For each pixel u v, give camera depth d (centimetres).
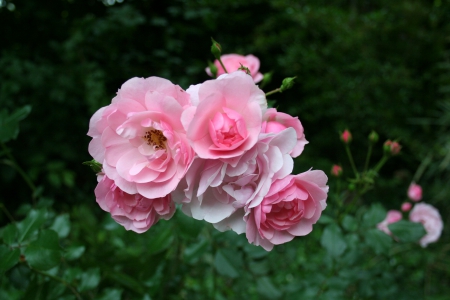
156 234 52
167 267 59
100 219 143
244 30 196
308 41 187
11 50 142
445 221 148
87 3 170
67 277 48
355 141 180
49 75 136
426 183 168
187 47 183
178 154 32
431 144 174
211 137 32
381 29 190
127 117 33
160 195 33
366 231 54
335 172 55
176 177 33
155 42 179
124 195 34
